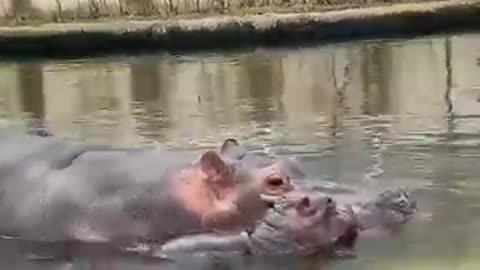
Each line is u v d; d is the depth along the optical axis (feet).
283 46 45.29
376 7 46.98
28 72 41.11
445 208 14.55
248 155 15.01
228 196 13.87
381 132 21.89
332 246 13.09
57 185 14.88
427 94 27.99
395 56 37.70
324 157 18.76
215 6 49.93
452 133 21.43
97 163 15.24
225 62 40.50
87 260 13.55
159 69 39.42
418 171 17.15
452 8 44.98
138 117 26.16
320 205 13.33
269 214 13.47
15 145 15.97
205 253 13.25
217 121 24.70
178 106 28.35
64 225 14.52
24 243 14.51
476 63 34.09
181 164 14.90
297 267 12.41
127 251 13.88
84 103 30.12
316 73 34.71
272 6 49.16
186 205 14.06
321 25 45.34
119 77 37.45
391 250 12.82
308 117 24.82
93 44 47.21
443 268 11.75
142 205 14.28
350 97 28.37
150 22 48.11
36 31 47.47
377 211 14.01
